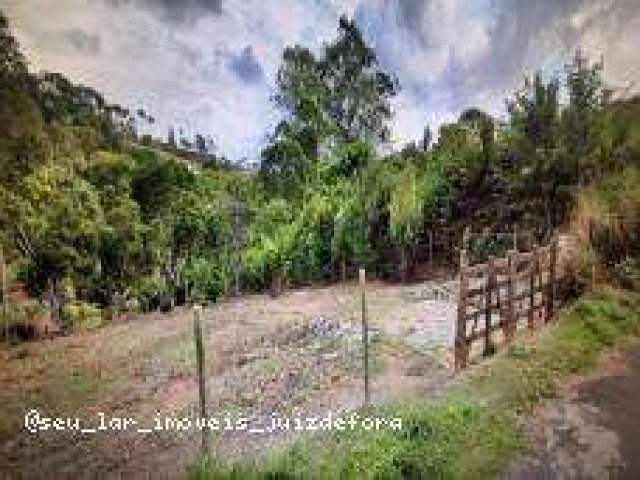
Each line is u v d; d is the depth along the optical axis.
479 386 10.97
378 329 15.93
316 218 28.02
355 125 45.09
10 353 19.58
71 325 24.48
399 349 13.85
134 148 45.00
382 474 8.12
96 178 34.66
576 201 19.31
